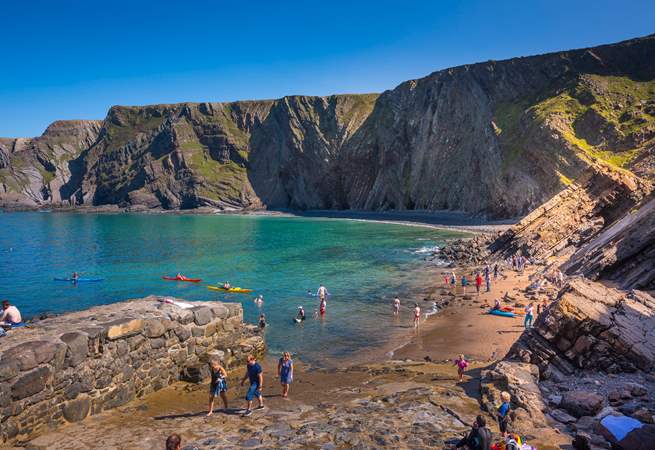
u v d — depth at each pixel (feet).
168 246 282.97
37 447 37.47
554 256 183.01
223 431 40.37
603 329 57.77
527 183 332.19
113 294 153.58
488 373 54.65
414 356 83.30
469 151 441.27
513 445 32.81
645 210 123.03
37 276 186.39
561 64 413.80
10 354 40.06
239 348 70.23
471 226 340.39
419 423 40.98
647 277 93.04
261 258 225.97
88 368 46.19
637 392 48.57
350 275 175.42
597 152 315.58
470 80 463.83
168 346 57.77
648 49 385.70
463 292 139.64
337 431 39.06
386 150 549.13
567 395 47.01
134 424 43.39
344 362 81.66
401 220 436.76
